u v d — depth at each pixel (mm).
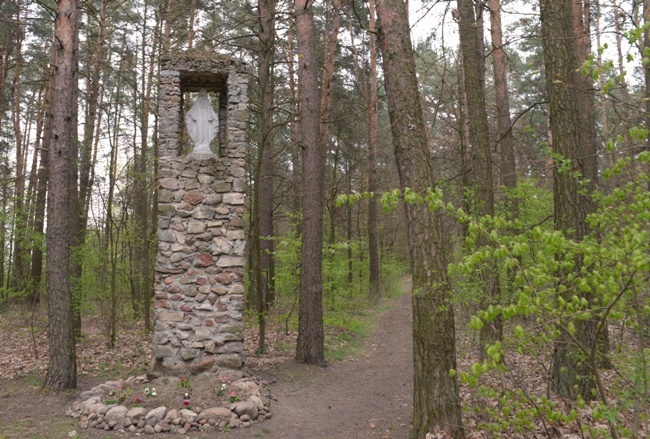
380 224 25656
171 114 8211
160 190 7934
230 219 8070
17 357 9602
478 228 3002
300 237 12391
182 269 7824
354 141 19812
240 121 8328
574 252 2951
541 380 6207
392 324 15359
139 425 6207
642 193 2955
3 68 13227
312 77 10242
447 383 4969
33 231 11492
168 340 7641
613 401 4270
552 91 6379
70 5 8094
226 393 7062
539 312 3010
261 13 11586
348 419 6840
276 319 13875
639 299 3000
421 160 5219
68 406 6941
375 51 17047
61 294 7730
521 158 13398
